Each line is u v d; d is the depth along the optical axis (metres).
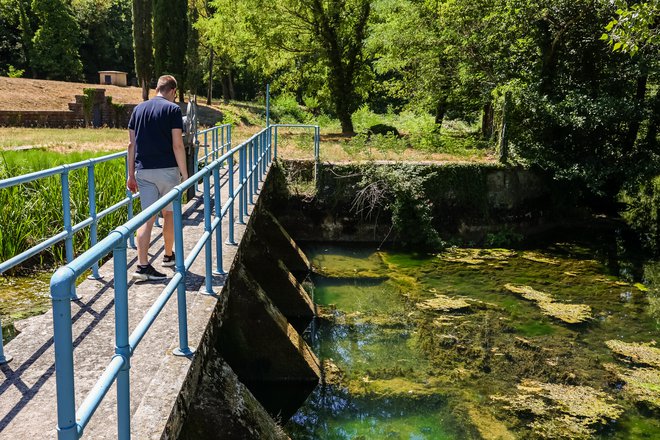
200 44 42.25
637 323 9.48
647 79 18.11
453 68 21.75
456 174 15.75
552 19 17.67
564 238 16.03
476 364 7.71
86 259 1.86
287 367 6.88
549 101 17.05
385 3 24.12
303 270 11.94
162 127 4.85
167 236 5.23
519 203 16.38
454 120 30.41
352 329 8.98
